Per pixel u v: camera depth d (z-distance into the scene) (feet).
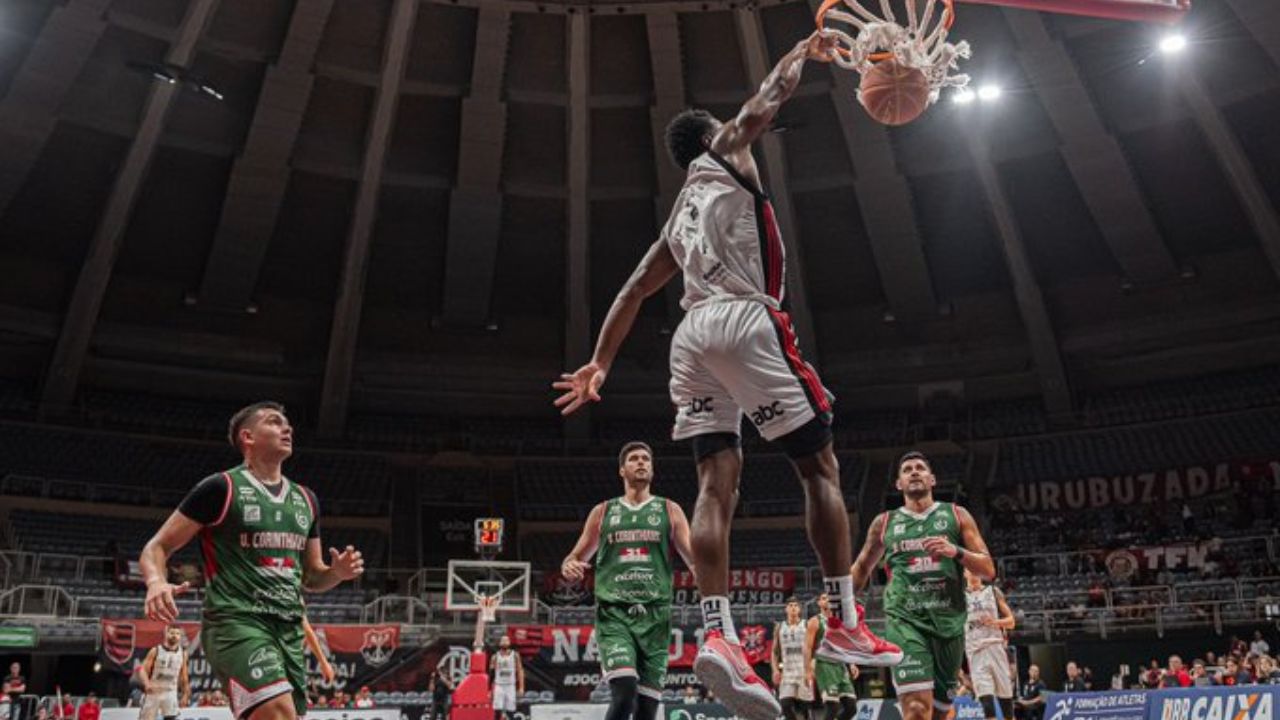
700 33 90.58
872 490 110.63
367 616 85.05
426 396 115.44
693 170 12.35
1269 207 91.76
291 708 16.29
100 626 68.03
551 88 93.66
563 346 116.06
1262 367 106.73
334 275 106.42
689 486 113.19
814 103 95.45
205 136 91.56
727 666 11.00
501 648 58.70
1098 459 104.47
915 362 115.14
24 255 96.73
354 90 92.38
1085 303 108.37
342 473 109.09
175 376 107.65
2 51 80.94
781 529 107.34
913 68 12.67
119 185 90.63
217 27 84.99
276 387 111.34
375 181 95.76
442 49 90.33
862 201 100.53
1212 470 97.14
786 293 109.19
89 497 94.94
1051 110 90.22
